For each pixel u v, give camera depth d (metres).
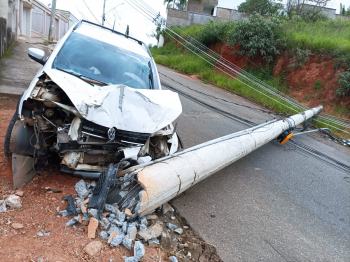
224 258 3.19
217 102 12.11
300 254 3.53
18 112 3.25
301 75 15.78
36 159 3.65
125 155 3.30
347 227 4.38
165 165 3.51
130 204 3.07
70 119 3.41
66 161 3.29
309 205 4.86
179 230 3.44
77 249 2.65
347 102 13.35
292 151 7.88
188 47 24.28
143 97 3.56
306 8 24.17
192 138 6.90
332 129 11.77
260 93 14.86
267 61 17.22
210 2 37.53
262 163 6.48
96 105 3.15
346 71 13.73
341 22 20.83
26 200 3.17
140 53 5.09
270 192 5.08
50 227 2.84
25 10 24.20
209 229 3.67
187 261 2.98
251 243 3.56
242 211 4.26
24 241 2.58
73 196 3.41
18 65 10.16
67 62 4.02
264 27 17.38
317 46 15.87
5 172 3.70
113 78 4.11
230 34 19.25
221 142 4.79
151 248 2.96
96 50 4.50
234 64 18.89
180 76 17.48
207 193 4.58
